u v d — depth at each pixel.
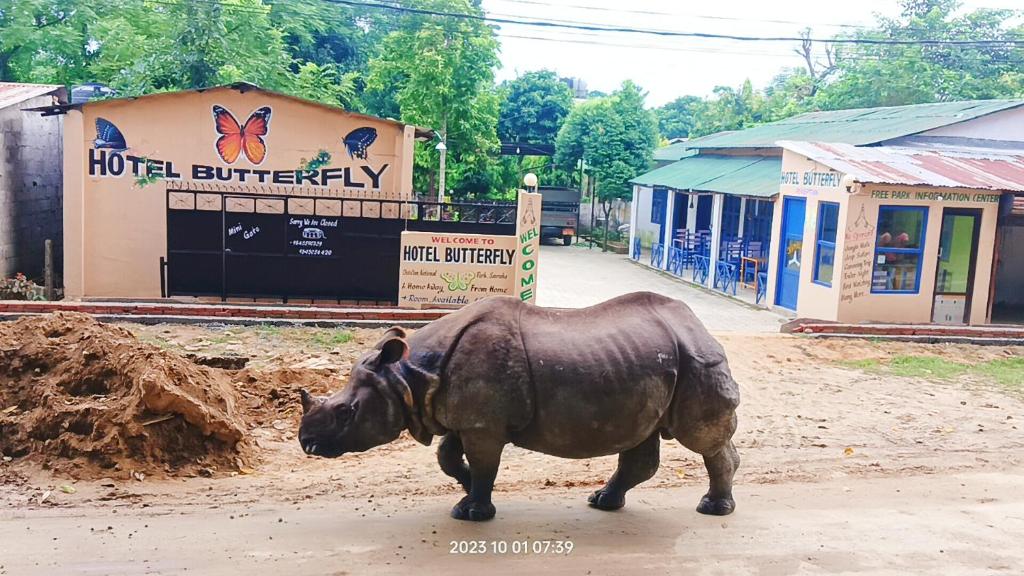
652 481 8.99
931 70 38.59
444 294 17.03
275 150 19.00
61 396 9.06
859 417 12.00
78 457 8.48
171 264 17.59
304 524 7.14
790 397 12.93
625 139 37.78
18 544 6.50
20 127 20.06
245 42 29.92
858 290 19.34
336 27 43.69
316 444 6.73
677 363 7.11
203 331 14.74
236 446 9.14
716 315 21.59
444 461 7.54
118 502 7.72
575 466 9.58
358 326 15.62
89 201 18.66
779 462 9.91
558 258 33.78
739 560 6.66
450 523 7.20
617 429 6.89
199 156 18.84
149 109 18.52
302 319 15.50
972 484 9.19
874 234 19.20
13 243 19.81
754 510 7.97
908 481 9.26
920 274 19.61
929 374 14.75
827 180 19.98
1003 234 23.06
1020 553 7.06
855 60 42.47
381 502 7.93
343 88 35.50
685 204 33.03
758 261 24.91
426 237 16.83
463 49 33.97
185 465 8.77
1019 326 19.22
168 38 27.92
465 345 6.86
